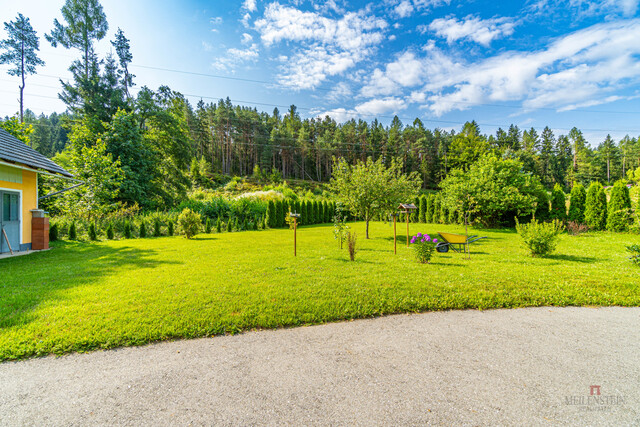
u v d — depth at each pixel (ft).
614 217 46.32
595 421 6.69
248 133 193.47
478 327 12.55
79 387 8.05
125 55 85.97
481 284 17.90
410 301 14.98
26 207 32.07
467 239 30.58
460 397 7.64
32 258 27.04
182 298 15.14
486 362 9.57
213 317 12.75
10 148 30.32
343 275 20.29
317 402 7.39
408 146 201.98
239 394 7.73
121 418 6.76
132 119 71.05
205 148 188.44
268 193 92.58
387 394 7.76
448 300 15.30
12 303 14.07
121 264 24.18
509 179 58.29
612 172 205.77
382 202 43.37
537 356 10.01
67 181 54.85
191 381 8.38
